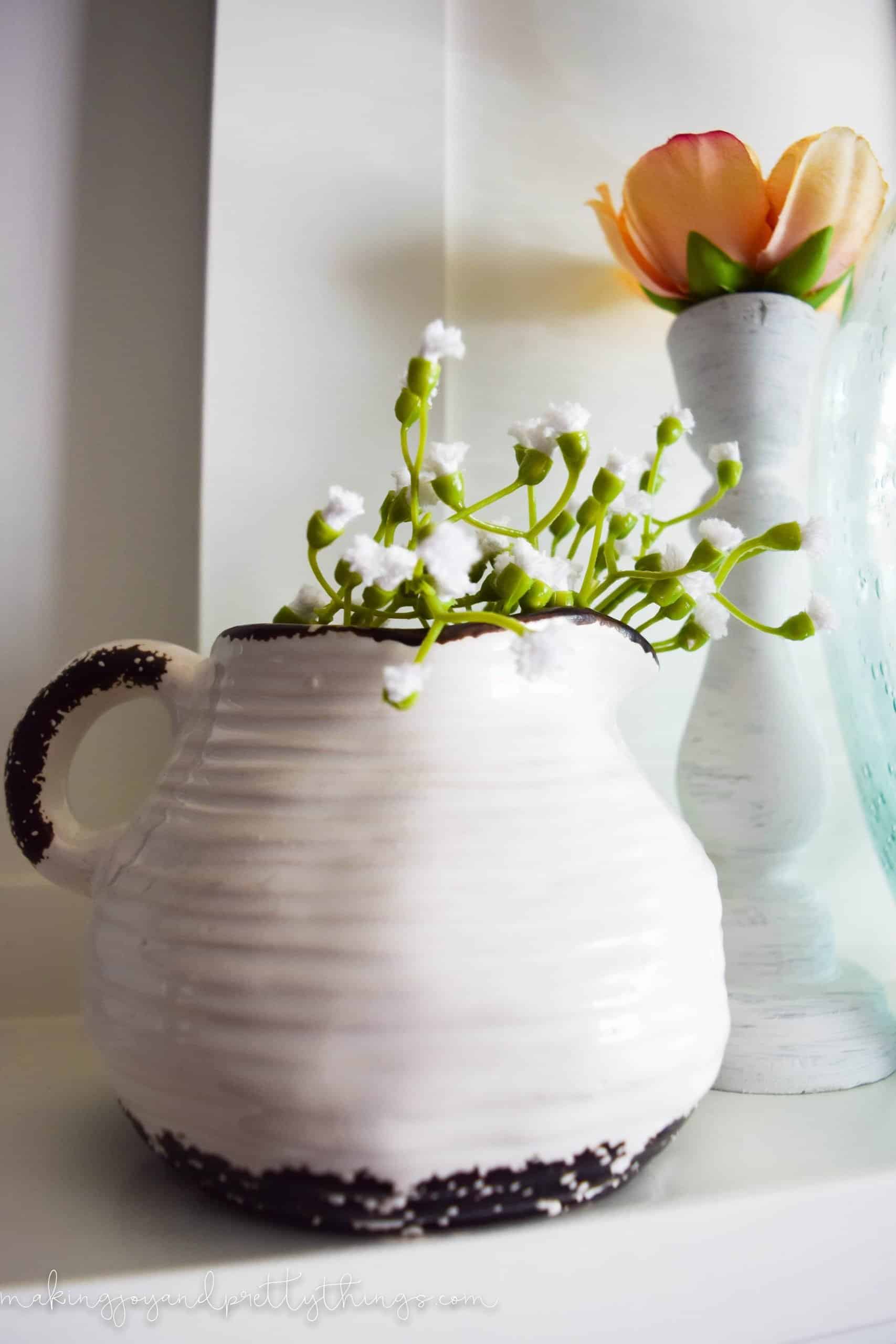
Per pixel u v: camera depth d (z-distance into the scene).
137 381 0.59
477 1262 0.26
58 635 0.56
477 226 0.62
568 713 0.30
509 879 0.26
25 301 0.58
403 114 0.59
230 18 0.57
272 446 0.54
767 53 0.69
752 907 0.44
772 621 0.46
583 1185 0.26
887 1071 0.42
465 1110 0.24
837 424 0.46
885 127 0.71
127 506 0.58
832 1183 0.31
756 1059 0.40
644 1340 0.27
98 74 0.61
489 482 0.59
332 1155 0.24
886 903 0.63
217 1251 0.26
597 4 0.66
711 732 0.46
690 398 0.49
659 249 0.50
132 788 0.56
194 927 0.26
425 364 0.30
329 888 0.25
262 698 0.29
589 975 0.25
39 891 0.53
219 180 0.55
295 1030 0.24
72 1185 0.31
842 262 0.48
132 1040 0.27
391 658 0.28
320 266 0.56
